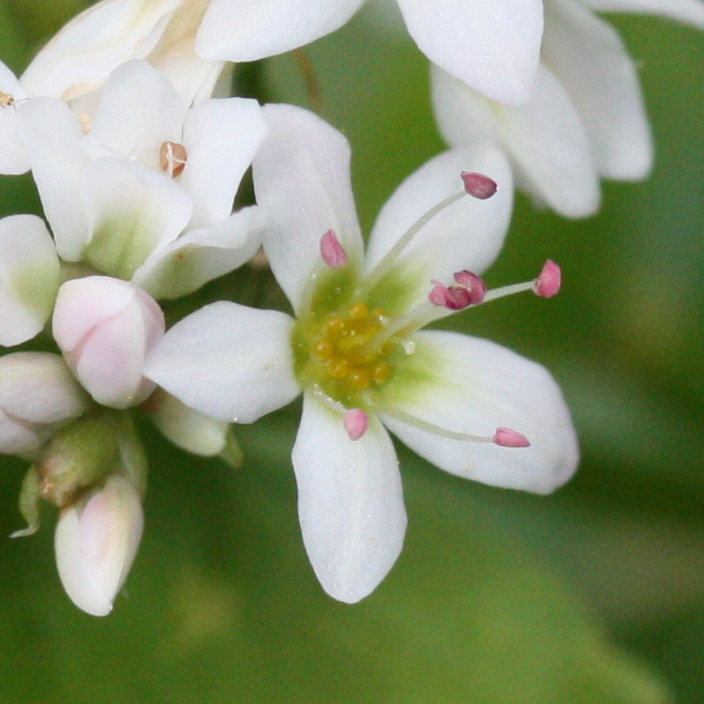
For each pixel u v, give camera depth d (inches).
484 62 2.6
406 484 2.8
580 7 2.7
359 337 2.7
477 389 2.7
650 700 2.7
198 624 2.8
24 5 2.8
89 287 2.6
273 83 2.8
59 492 2.6
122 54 2.6
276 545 2.8
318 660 2.8
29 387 2.6
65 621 2.8
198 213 2.6
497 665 2.8
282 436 2.8
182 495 2.8
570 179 2.7
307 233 2.7
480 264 2.7
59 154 2.6
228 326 2.6
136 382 2.6
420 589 2.8
